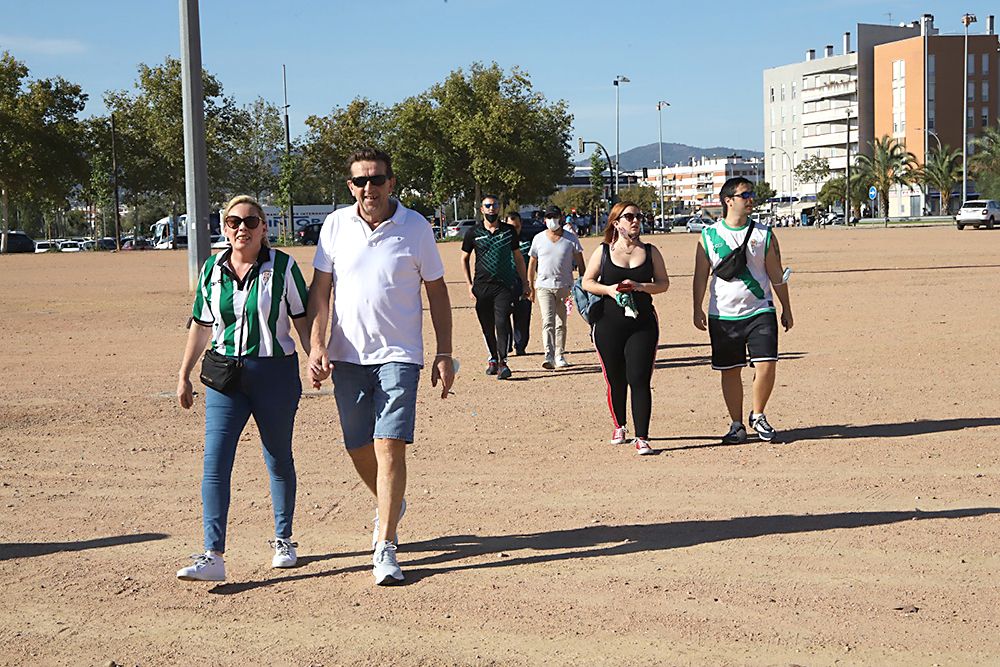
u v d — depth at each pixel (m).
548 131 92.25
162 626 5.43
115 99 88.38
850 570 6.03
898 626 5.19
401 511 6.18
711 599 5.61
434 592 5.84
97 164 86.25
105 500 7.94
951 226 80.31
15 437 10.22
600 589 5.81
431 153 93.00
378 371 6.16
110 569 6.36
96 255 69.31
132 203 92.31
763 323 9.44
